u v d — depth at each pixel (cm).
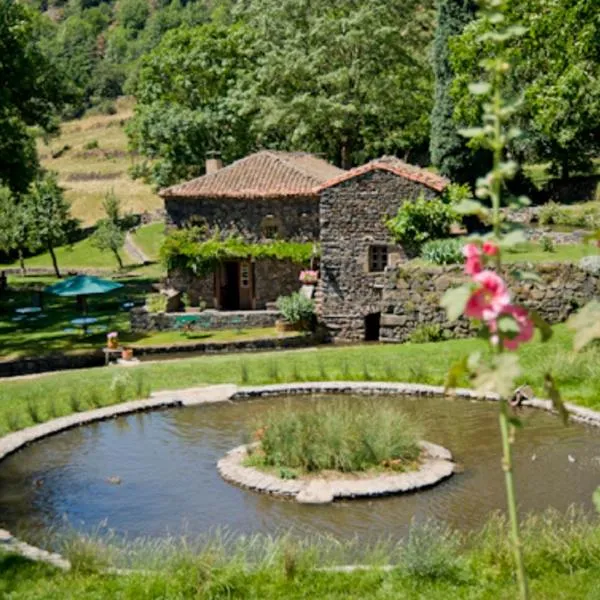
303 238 3944
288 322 3638
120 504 1588
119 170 10069
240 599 1060
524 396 2186
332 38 5344
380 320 3519
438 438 1947
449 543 1203
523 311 536
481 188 577
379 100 5319
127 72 16000
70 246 6956
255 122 5519
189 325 3775
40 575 1151
